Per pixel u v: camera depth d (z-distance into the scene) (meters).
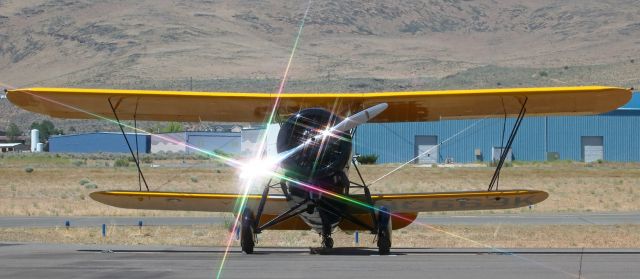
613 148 198.00
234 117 52.06
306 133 46.41
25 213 86.50
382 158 196.75
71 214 85.69
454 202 48.66
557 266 39.81
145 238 61.44
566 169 168.75
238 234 60.22
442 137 196.88
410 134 196.62
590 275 36.56
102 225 66.44
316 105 48.84
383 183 133.38
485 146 196.38
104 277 35.66
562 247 56.34
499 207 50.94
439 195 47.44
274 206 47.91
